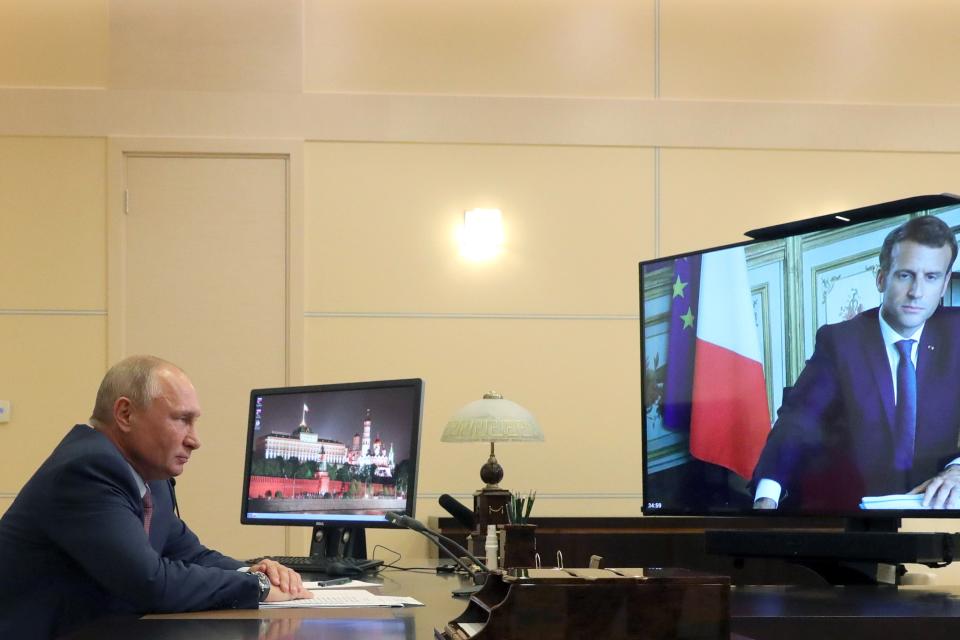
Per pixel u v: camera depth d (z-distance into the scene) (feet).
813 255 8.80
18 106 16.52
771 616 6.13
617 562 13.60
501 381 16.72
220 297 16.58
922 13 17.58
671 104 17.15
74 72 16.66
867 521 8.45
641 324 10.48
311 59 16.89
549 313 16.87
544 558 13.51
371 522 9.50
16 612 7.04
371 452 9.63
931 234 7.91
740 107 17.21
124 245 16.56
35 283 16.40
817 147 17.25
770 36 17.37
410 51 16.99
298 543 16.35
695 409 9.77
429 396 16.63
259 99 16.76
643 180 17.08
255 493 10.63
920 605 6.70
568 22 17.17
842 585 8.27
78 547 6.86
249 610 6.66
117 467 7.13
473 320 16.78
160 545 8.31
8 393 16.25
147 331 16.49
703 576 4.84
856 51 17.47
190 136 16.63
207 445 16.42
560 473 16.66
